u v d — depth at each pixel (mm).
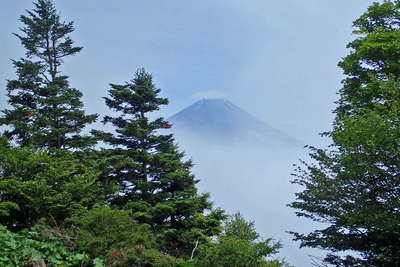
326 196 9992
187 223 19141
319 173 10594
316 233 10812
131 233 12219
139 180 18969
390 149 8953
